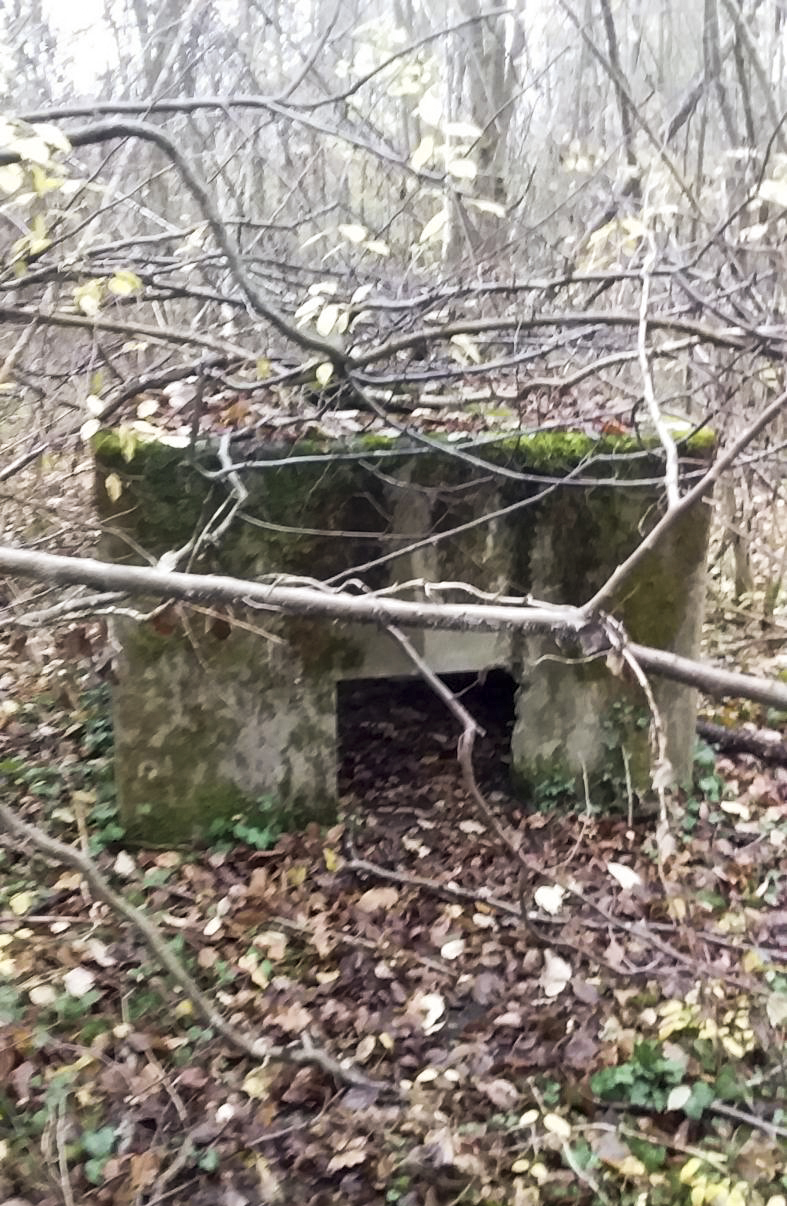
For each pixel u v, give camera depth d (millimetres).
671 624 4668
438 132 5465
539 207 6977
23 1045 3477
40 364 5281
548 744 4875
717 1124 3334
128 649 4363
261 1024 3740
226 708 4520
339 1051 3666
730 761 5406
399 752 5609
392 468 4371
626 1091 3479
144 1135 3301
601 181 5707
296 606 2457
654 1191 3092
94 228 4895
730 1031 3559
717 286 4500
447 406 4586
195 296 4156
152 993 3826
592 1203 3072
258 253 5531
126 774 4551
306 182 6402
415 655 2541
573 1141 3281
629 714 4766
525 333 4922
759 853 4625
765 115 6188
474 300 5242
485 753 5566
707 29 6016
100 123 3193
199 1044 3648
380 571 4508
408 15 7957
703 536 4590
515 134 7586
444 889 4375
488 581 4598
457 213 5160
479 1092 3490
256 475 4273
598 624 2484
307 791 4746
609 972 3926
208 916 4266
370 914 4316
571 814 4910
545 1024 3746
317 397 4473
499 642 4730
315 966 4055
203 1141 3283
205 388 4461
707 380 5145
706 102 6328
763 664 6145
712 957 3916
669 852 2430
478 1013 3850
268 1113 3379
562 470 4449
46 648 5496
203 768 4598
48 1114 3264
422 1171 3184
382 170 5637
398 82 3920
